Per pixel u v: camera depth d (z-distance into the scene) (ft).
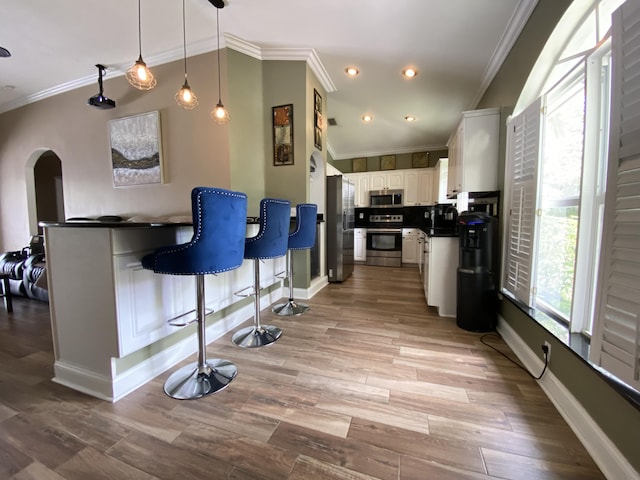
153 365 5.65
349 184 14.93
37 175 19.30
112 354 4.83
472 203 8.99
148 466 3.59
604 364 3.54
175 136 9.82
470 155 8.77
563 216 5.61
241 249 5.46
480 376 5.61
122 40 8.84
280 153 10.23
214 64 9.09
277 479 3.41
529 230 6.39
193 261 4.59
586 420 3.93
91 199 11.66
